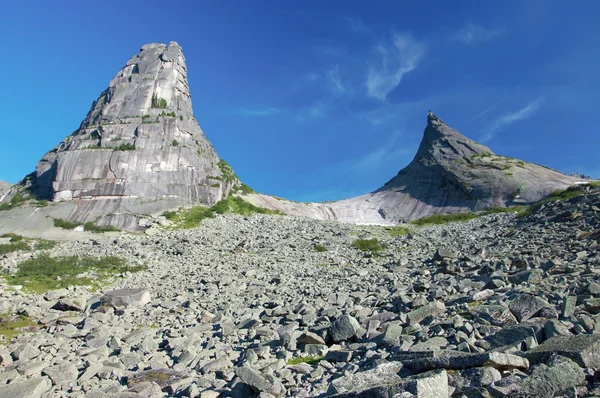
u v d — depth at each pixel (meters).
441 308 13.80
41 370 13.91
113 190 60.75
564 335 9.07
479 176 92.69
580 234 26.80
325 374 10.95
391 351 11.30
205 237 47.44
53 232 53.62
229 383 11.41
